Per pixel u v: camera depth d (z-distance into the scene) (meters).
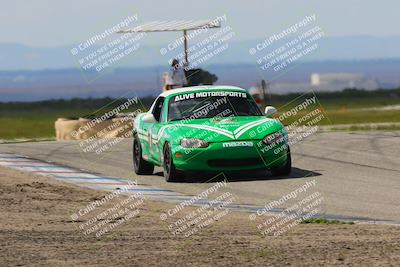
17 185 38.53
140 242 25.84
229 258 23.17
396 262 22.38
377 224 29.50
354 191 38.06
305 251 23.91
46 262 22.75
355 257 23.00
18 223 29.36
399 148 53.03
